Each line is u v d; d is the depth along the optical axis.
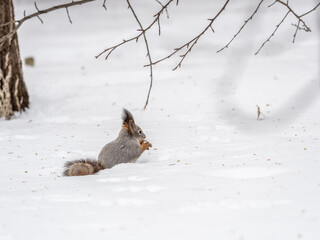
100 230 6.14
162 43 33.12
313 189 7.39
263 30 34.25
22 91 17.72
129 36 34.69
